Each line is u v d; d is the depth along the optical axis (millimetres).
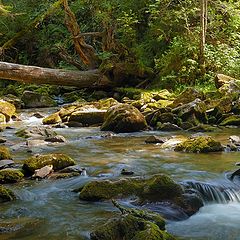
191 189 6406
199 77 17125
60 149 9734
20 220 5449
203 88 16016
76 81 18234
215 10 18828
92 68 19375
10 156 8648
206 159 8414
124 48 18672
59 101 18984
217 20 18562
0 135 11789
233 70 16750
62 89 20531
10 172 7191
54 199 6277
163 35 18531
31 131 11586
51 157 7699
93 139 11094
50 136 11305
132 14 18469
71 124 13273
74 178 7211
